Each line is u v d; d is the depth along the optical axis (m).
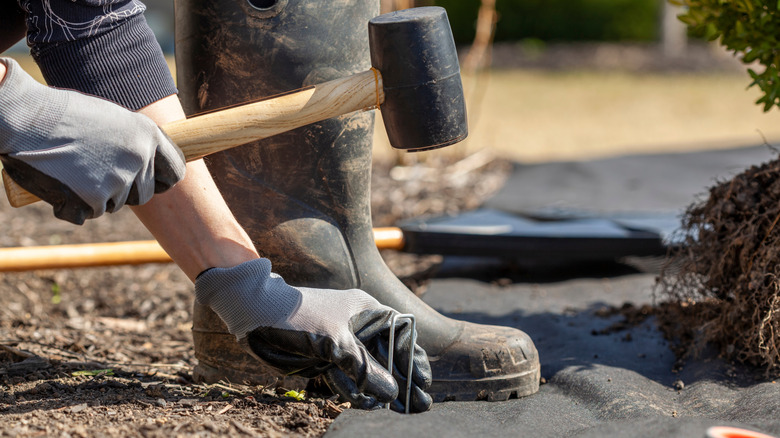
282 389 2.72
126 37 2.31
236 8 2.69
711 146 10.02
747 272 2.96
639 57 26.89
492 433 2.20
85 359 3.25
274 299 2.26
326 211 2.81
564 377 2.99
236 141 2.27
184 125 2.21
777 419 2.37
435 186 8.40
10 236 6.11
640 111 16.48
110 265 3.82
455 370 2.74
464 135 2.51
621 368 3.11
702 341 3.16
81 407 2.42
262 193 2.78
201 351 2.88
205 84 2.79
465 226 5.04
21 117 1.93
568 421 2.55
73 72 2.26
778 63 3.14
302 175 2.77
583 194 7.27
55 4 2.21
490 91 20.34
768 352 2.83
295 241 2.76
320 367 2.38
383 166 9.53
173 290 5.02
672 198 6.83
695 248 3.26
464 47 27.81
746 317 2.99
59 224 6.62
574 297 4.54
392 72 2.37
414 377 2.45
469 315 4.13
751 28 3.12
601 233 4.96
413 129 2.41
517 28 30.39
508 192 7.70
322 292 2.39
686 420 2.18
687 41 30.39
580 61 26.70
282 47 2.70
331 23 2.73
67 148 1.95
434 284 4.92
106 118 2.00
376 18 2.41
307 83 2.73
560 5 30.09
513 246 4.91
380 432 2.03
